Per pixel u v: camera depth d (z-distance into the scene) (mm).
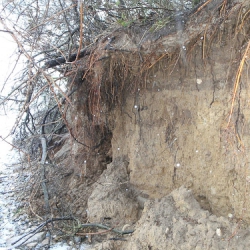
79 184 4797
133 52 3422
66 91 4473
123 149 4266
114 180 4109
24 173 6023
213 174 3268
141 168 3928
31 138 5195
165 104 3676
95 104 4320
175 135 3604
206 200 3393
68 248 3666
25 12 4453
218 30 2996
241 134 2961
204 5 2830
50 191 4824
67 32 4211
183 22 3072
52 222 3980
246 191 2945
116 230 3564
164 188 3770
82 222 4105
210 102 3217
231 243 2754
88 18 3943
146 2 3637
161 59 3510
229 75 3043
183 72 3422
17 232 4105
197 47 3215
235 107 2986
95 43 3658
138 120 3943
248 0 2623
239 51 2918
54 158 5457
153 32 3260
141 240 3191
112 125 4395
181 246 2920
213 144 3244
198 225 2971
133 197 4027
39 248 3691
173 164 3646
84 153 4867
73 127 4934
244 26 2828
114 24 3773
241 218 2977
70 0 3523
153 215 3295
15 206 4867
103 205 3914
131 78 3879
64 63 3848
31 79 3355
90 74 4012
